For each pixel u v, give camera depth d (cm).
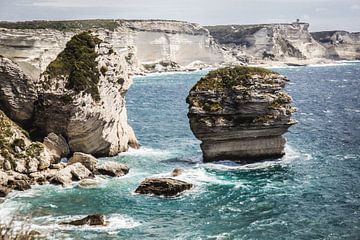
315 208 4016
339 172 5062
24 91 5347
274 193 4394
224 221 3747
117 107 5834
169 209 3997
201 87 5350
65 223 3594
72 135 5284
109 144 5662
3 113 5131
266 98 5209
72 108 5162
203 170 5122
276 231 3547
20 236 1864
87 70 5434
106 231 3512
